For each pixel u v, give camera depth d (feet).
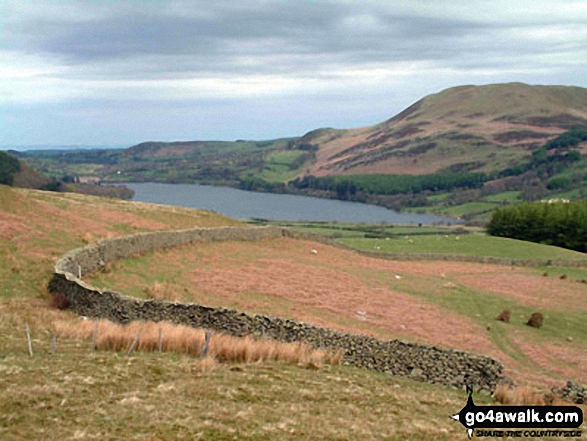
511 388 66.95
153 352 66.85
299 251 211.41
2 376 51.49
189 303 85.76
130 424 44.01
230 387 56.03
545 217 365.20
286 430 46.11
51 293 95.96
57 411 45.32
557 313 151.43
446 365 70.95
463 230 555.28
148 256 145.07
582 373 103.76
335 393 58.70
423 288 171.53
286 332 79.82
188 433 43.39
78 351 64.08
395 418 53.26
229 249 182.50
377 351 74.59
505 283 193.88
